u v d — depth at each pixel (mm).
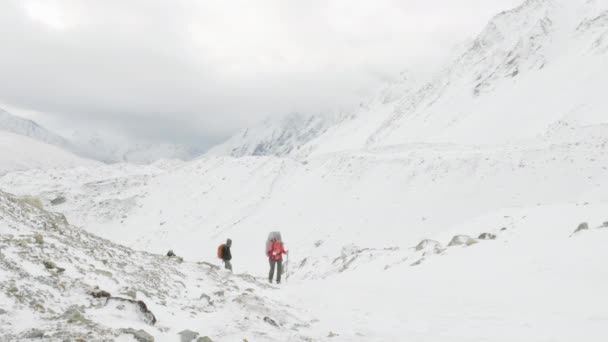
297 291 16719
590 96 122812
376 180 71938
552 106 134125
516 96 164125
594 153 58812
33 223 12039
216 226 79375
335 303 13156
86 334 5789
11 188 140875
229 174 105688
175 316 8812
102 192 119562
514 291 12125
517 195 55031
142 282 10875
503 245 19812
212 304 10828
